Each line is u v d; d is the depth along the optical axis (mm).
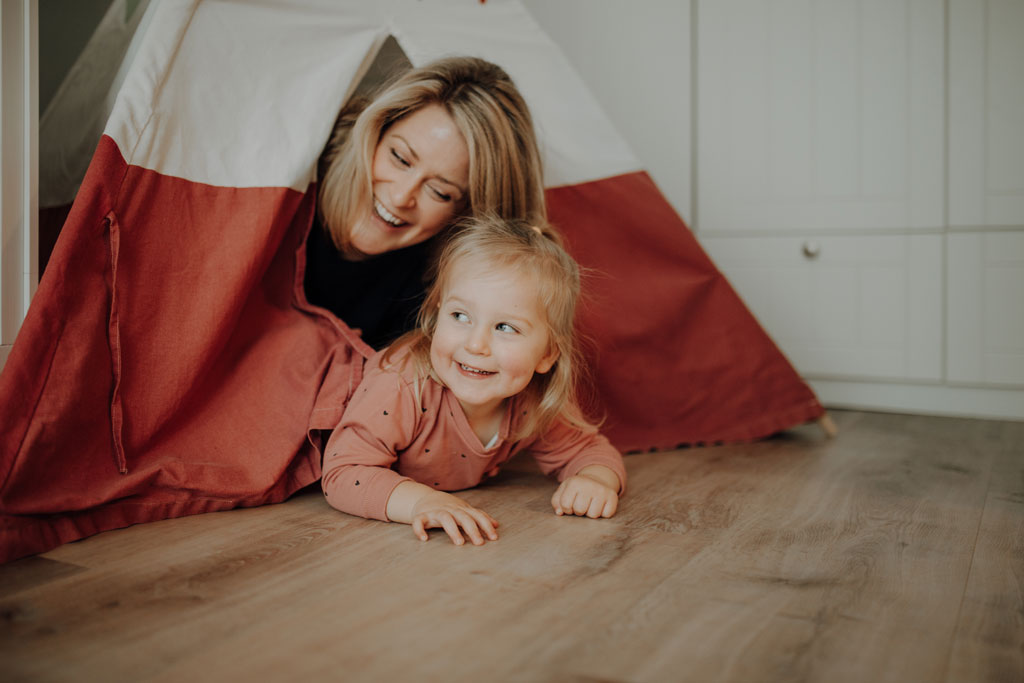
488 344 1052
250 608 771
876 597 835
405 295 1488
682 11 2318
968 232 2074
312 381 1206
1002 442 1753
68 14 1307
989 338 2076
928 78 2074
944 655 700
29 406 942
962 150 2062
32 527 920
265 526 1036
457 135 1335
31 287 1120
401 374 1111
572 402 1280
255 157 1213
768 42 2230
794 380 1776
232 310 1160
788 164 2240
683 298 1665
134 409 1068
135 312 1082
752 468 1466
